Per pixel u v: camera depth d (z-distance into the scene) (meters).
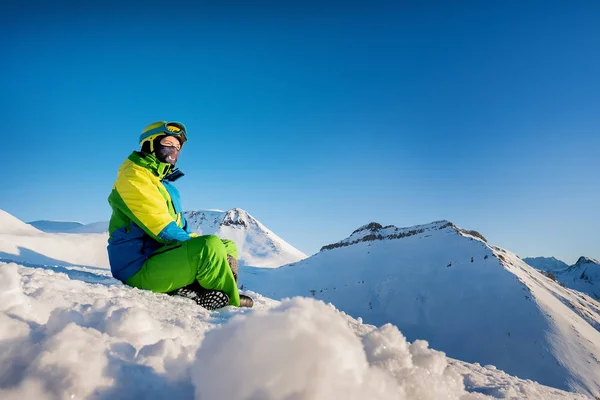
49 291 1.84
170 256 3.31
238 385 0.80
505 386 2.15
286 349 0.80
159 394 1.07
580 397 2.86
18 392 0.95
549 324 52.06
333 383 0.77
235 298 3.45
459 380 1.28
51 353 1.06
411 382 1.04
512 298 57.75
